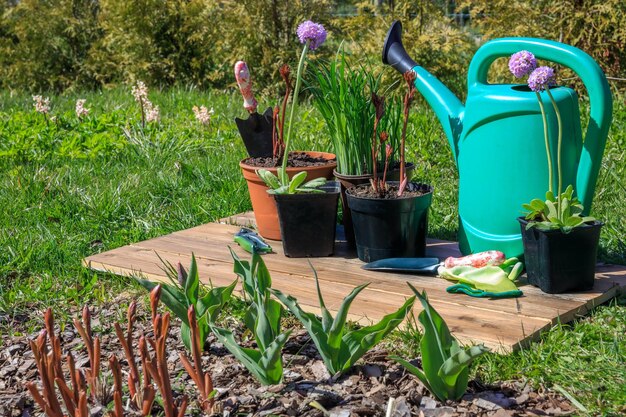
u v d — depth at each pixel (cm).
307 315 229
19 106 852
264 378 223
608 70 700
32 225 407
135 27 948
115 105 815
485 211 308
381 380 227
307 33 324
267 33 855
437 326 211
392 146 345
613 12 663
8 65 1057
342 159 344
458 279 291
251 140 376
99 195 443
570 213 279
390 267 306
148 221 412
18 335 278
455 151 329
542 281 282
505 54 308
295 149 530
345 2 1028
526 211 299
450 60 761
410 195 315
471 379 225
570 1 684
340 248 346
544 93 293
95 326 280
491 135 300
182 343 262
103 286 317
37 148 575
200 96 852
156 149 555
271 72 852
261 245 340
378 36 747
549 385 222
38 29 1037
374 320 264
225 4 880
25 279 334
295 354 249
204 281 307
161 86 934
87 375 216
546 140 283
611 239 342
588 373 226
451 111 332
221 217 414
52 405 193
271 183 334
